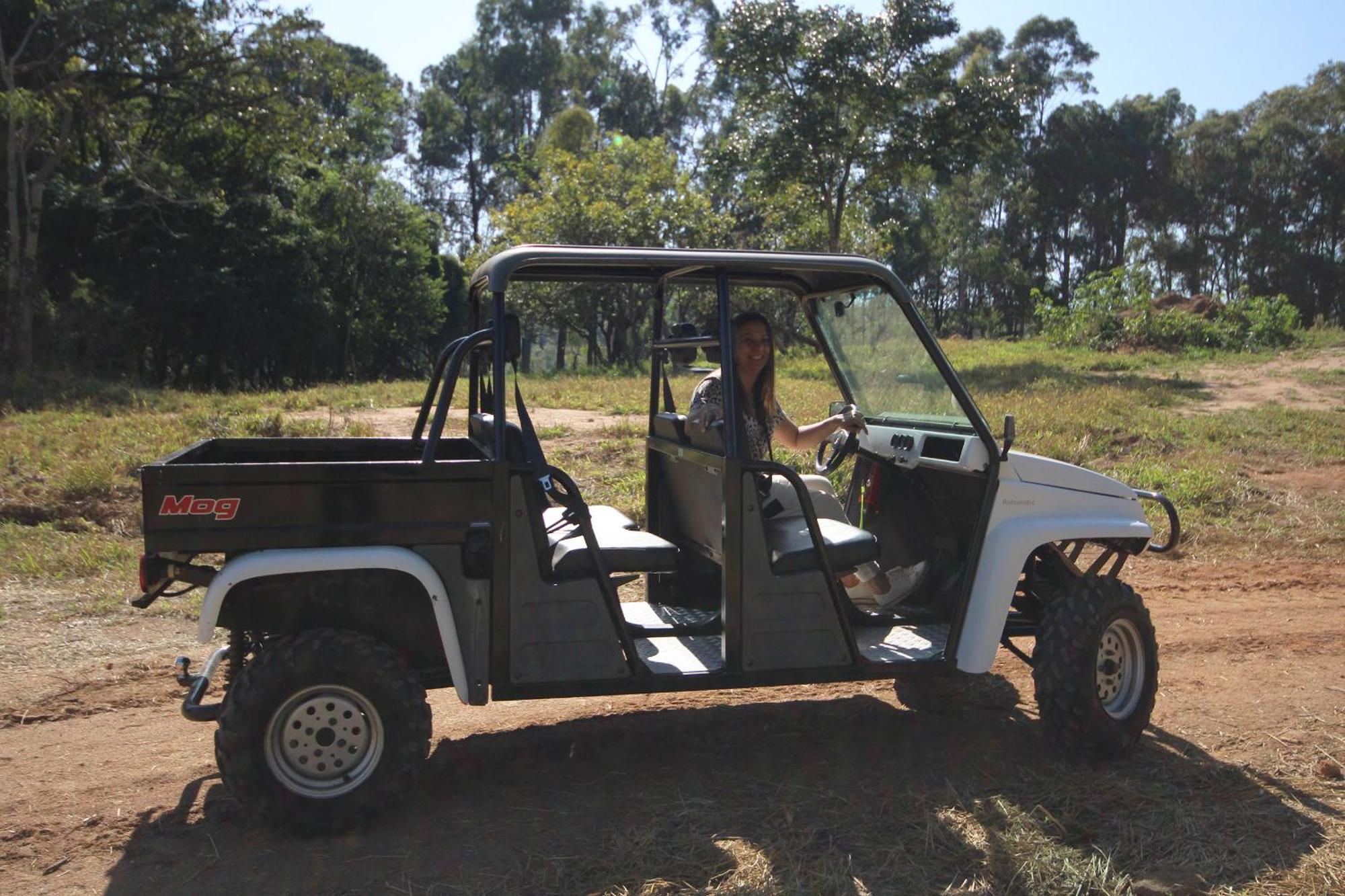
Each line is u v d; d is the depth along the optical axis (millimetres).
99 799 3939
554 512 4504
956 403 4520
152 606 6238
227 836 3645
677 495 4770
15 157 21719
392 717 3592
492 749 4402
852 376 5098
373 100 35844
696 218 26578
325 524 3590
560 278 4613
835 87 19188
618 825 3688
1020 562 4238
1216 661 5676
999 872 3379
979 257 52500
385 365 37094
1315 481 9977
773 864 3406
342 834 3604
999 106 19562
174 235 25078
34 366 20047
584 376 18344
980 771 4195
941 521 4762
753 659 3979
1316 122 56438
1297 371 17156
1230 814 3834
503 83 52469
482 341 3811
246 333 28578
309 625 3725
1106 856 3475
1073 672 4180
